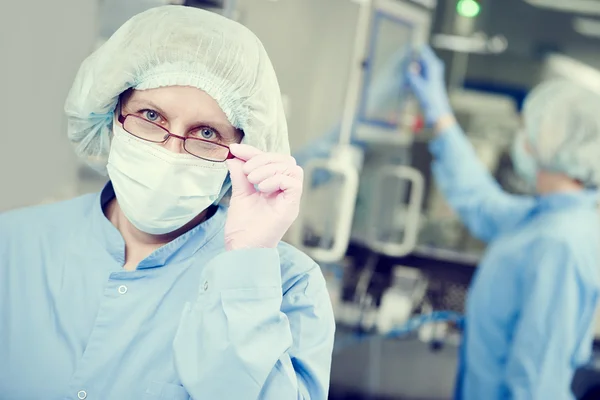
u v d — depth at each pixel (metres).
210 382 0.86
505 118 2.75
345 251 2.63
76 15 1.74
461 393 2.71
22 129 1.78
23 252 1.07
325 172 2.47
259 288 0.90
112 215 1.13
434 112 2.76
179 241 1.05
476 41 2.75
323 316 1.00
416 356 2.74
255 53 1.05
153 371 0.97
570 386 2.63
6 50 1.74
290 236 2.44
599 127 2.62
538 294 2.62
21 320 1.02
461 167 2.76
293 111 2.28
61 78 1.73
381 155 2.67
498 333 2.67
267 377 0.88
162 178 0.99
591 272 2.62
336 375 2.72
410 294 2.74
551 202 2.66
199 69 1.00
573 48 2.70
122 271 1.03
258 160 0.93
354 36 2.42
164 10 1.08
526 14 2.72
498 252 2.71
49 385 0.98
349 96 2.45
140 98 1.02
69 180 1.80
